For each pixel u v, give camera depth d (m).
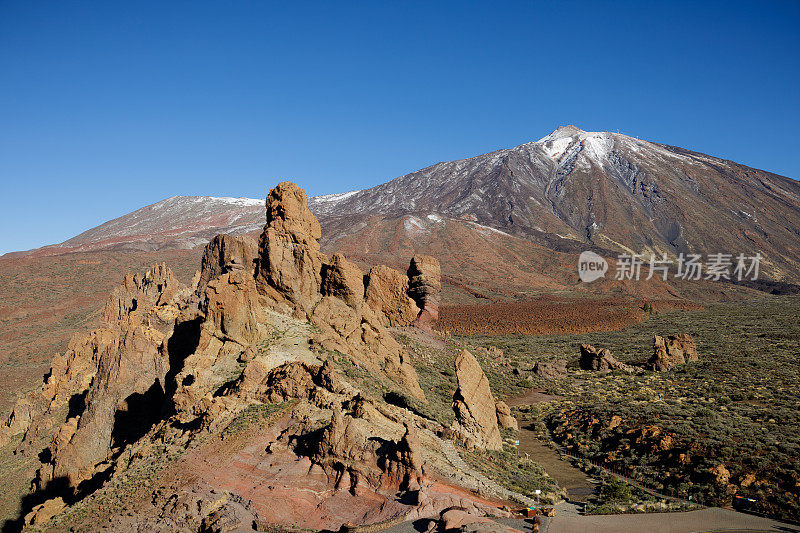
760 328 115.44
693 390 67.50
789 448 41.38
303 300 53.12
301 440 32.16
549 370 85.00
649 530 28.89
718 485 38.38
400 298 78.44
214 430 34.66
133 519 28.47
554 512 30.31
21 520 40.47
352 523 26.69
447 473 32.28
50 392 61.22
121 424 46.88
